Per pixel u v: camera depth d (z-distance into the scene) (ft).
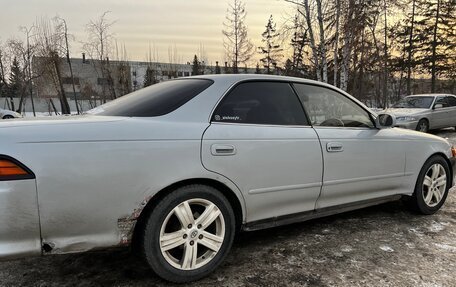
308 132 10.85
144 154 8.14
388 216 13.99
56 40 92.27
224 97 9.78
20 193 7.07
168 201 8.53
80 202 7.59
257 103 10.31
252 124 9.93
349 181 11.72
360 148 11.91
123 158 7.94
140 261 10.14
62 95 94.73
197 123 9.10
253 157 9.61
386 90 96.63
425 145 13.91
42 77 95.71
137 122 8.52
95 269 9.73
